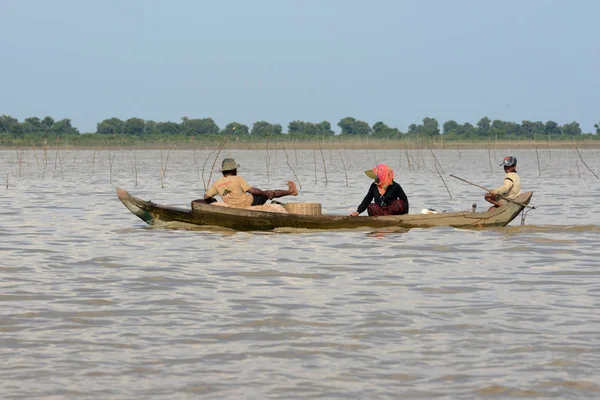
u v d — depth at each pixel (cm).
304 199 5969
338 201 5800
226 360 1823
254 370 1758
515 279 2691
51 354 1858
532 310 2256
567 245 3431
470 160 14425
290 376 1722
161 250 3319
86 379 1698
